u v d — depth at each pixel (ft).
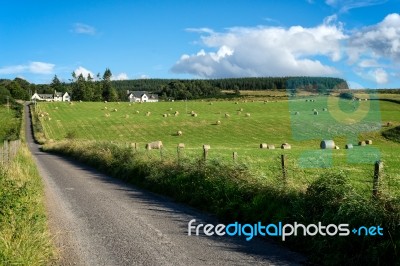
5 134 257.14
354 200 27.58
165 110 330.95
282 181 36.68
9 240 24.88
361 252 25.25
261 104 356.38
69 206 44.86
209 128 242.17
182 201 46.44
